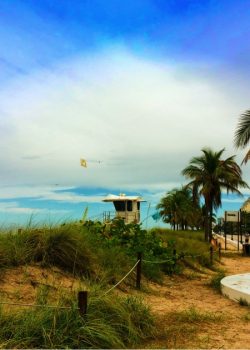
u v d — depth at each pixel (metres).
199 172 43.31
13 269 8.59
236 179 42.91
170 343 6.62
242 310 9.47
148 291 10.76
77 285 8.73
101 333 6.07
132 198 41.22
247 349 6.38
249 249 34.84
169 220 62.31
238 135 27.33
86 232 11.88
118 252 11.91
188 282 13.98
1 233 9.62
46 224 10.31
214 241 35.31
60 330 5.91
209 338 6.93
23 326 5.85
